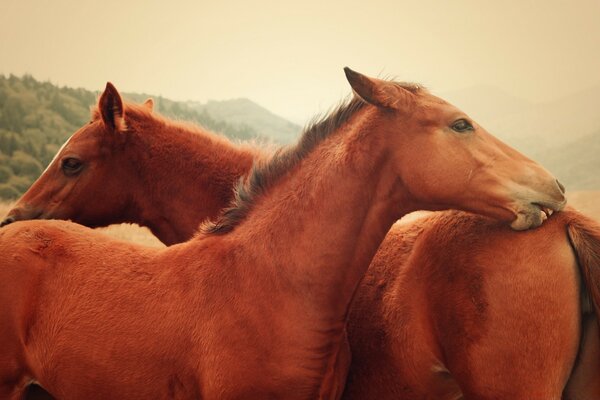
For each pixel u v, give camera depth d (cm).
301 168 382
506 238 341
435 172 352
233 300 355
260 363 343
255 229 375
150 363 359
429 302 359
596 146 8675
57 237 405
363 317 395
